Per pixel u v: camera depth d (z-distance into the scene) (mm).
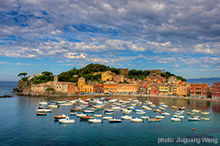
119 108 159500
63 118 116250
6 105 167625
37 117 122125
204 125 110000
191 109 159125
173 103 194875
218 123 114250
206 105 181250
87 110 140750
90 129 99750
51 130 97062
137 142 83938
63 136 89062
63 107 160500
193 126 107938
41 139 85000
